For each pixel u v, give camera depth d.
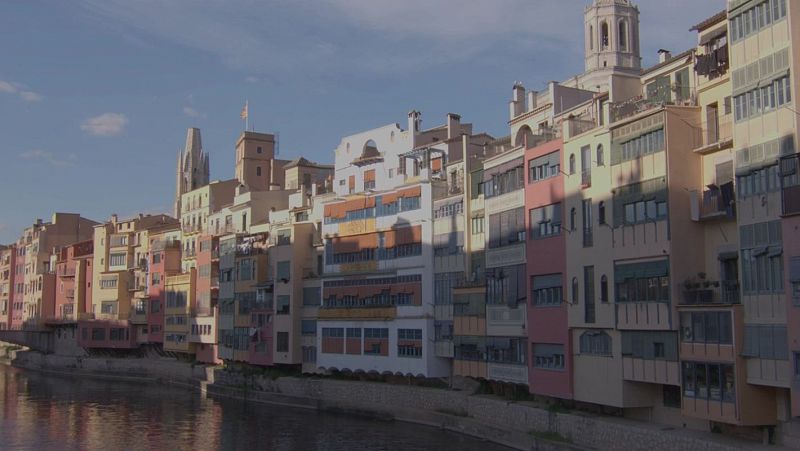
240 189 99.69
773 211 33.22
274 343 77.31
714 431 37.19
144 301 112.00
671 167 38.75
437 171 65.69
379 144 72.69
